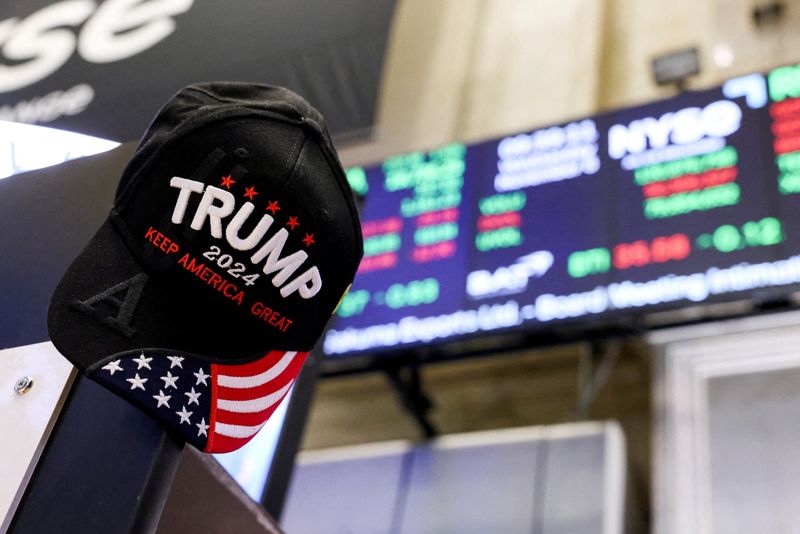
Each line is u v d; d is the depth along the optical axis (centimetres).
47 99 262
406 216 327
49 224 94
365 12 261
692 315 284
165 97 251
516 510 306
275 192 74
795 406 298
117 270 72
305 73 252
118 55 265
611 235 289
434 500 321
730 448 294
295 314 76
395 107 462
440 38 483
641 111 315
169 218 73
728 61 426
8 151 106
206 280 73
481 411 418
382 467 341
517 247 301
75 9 284
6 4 297
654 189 293
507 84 462
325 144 79
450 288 301
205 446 70
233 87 83
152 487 70
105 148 105
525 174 319
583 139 318
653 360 335
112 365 68
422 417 348
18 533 69
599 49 459
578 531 293
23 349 82
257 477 132
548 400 403
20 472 72
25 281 89
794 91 296
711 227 276
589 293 280
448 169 333
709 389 314
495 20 486
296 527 334
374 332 302
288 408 146
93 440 73
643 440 371
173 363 70
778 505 274
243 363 73
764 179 279
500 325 286
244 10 268
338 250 77
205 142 74
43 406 76
